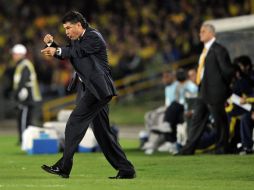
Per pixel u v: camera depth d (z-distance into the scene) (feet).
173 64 281.54
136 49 294.87
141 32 305.73
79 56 97.04
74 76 100.63
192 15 293.84
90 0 337.72
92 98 97.19
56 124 164.86
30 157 151.33
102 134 99.50
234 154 142.51
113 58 297.12
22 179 104.22
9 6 351.67
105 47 98.37
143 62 292.81
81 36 97.96
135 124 270.87
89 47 96.89
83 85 98.43
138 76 291.38
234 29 161.48
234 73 142.10
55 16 340.59
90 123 100.17
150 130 161.27
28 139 162.30
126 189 89.86
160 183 97.55
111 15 326.44
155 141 160.25
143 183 96.73
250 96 144.56
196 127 144.05
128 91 293.02
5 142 207.82
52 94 298.97
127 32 308.60
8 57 325.83
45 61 305.12
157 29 301.84
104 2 334.44
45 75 302.25
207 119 143.95
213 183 98.94
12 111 303.48
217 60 141.28
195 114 143.74
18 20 343.87
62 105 283.59
